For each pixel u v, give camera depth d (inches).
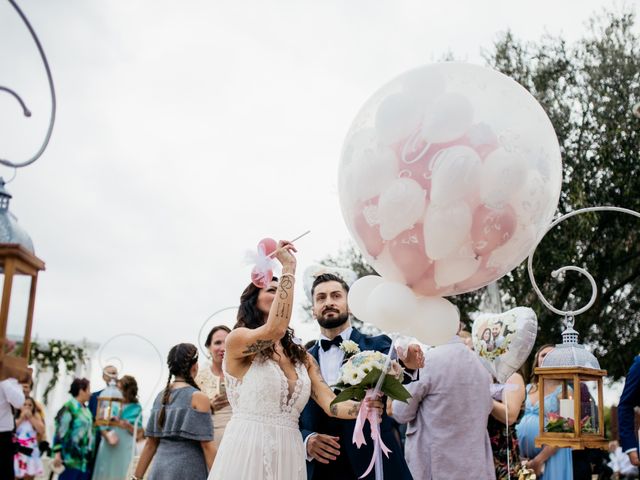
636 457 175.0
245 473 147.0
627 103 503.2
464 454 180.4
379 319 139.7
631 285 515.5
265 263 148.8
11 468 243.1
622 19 526.9
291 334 162.7
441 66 139.2
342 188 144.6
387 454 156.6
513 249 137.7
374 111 140.6
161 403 213.9
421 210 132.3
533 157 134.8
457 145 131.2
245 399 152.0
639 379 176.6
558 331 499.2
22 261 142.9
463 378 183.8
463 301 523.8
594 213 481.4
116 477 366.6
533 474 195.8
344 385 151.3
